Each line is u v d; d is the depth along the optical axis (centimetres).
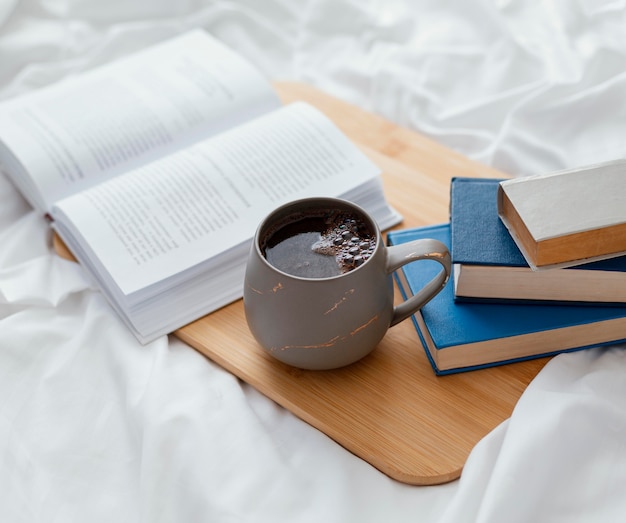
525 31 111
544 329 77
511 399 77
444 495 73
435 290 76
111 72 102
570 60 105
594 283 76
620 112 100
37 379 82
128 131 95
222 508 71
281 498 72
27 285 87
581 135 101
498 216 78
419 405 77
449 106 108
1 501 74
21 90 111
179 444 75
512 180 76
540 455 71
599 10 109
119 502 74
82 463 76
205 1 120
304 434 77
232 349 81
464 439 75
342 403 77
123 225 85
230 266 85
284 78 117
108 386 81
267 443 75
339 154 90
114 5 118
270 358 80
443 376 79
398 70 110
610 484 71
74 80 101
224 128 98
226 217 85
